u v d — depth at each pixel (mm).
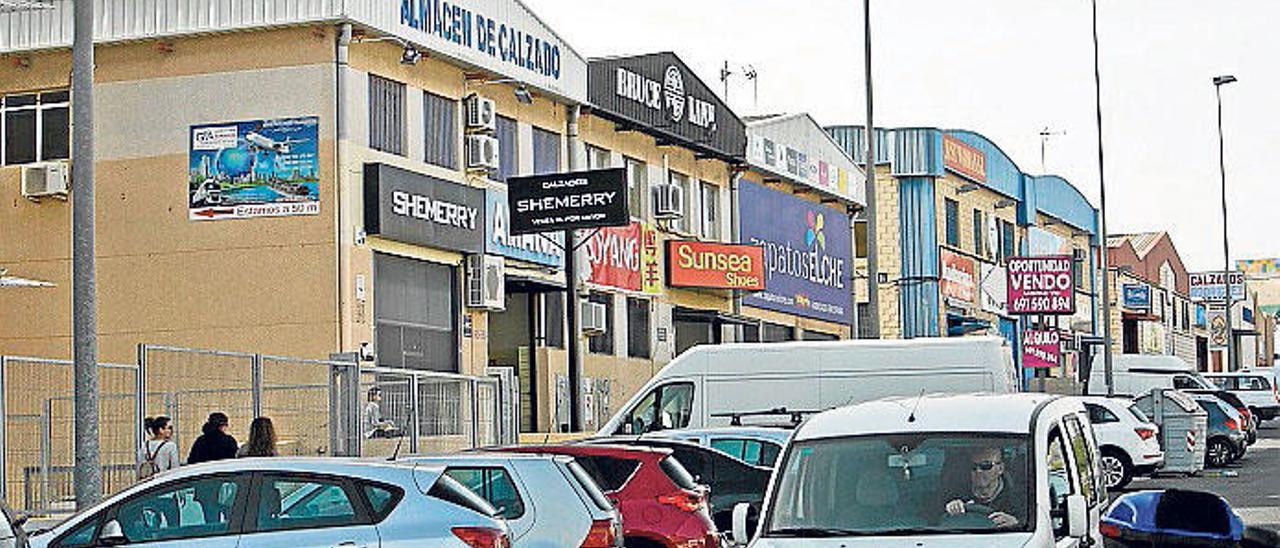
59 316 30438
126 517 12406
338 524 12133
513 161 34375
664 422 26156
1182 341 101250
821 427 12672
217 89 29891
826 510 11945
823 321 50094
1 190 30750
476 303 32500
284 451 23250
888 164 60812
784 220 47250
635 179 39594
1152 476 38031
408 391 25688
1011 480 11898
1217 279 109562
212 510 12336
